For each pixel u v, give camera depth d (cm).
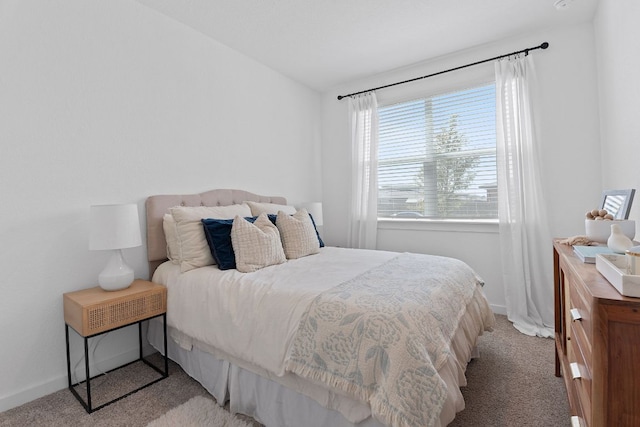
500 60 282
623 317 73
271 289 157
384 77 353
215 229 208
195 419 151
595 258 109
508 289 278
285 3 227
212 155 274
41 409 162
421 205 340
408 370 106
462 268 202
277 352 137
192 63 258
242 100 303
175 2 223
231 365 161
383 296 135
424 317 124
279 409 141
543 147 270
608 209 154
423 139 337
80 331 159
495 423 146
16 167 167
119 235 173
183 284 189
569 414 151
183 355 192
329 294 141
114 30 209
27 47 171
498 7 235
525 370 192
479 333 188
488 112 302
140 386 183
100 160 201
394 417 100
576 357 116
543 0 227
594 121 250
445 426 108
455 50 300
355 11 237
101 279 180
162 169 236
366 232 358
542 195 265
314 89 398
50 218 179
